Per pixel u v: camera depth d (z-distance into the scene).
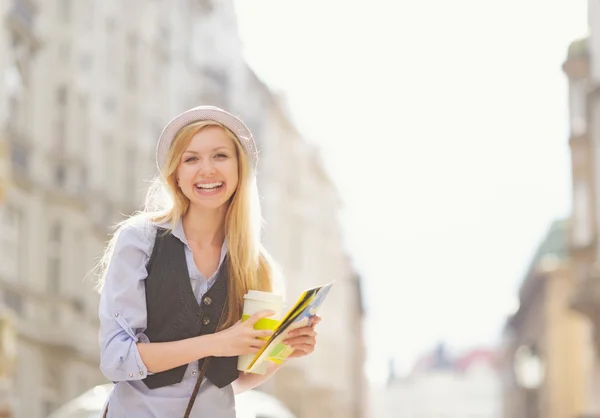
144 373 3.77
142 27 41.03
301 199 67.31
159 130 42.75
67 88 34.62
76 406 11.51
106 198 37.00
